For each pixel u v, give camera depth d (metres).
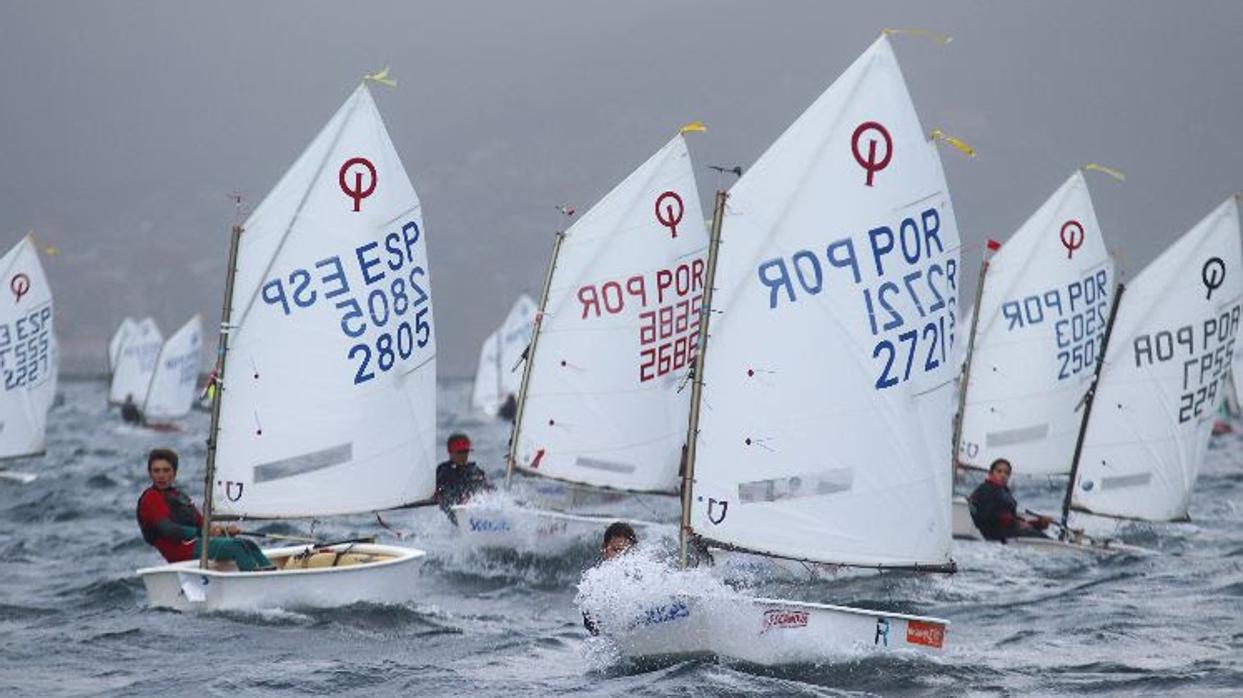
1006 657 53.66
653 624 50.72
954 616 62.97
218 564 64.12
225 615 60.84
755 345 51.88
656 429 89.94
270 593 61.19
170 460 64.56
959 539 86.56
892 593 67.62
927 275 52.81
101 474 139.88
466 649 55.66
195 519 65.38
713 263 51.75
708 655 50.59
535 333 91.12
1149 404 90.38
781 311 51.78
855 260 51.94
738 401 51.91
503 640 57.41
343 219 66.69
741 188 51.75
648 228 89.50
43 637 57.53
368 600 63.31
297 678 50.56
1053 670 51.38
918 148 52.41
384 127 67.44
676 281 89.62
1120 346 90.25
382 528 94.06
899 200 52.22
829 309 51.88
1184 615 62.94
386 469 68.12
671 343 89.81
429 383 69.62
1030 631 59.31
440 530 91.81
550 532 80.31
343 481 67.06
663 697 46.47
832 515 52.25
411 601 65.25
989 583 72.06
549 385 90.81
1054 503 119.88
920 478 52.91
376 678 50.53
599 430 90.12
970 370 108.19
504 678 50.41
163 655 54.25
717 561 64.31
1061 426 108.19
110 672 51.75
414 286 68.81
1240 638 57.66
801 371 51.91
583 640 57.81
